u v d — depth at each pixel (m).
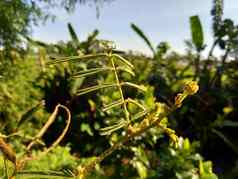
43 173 0.68
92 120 4.80
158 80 6.47
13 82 5.20
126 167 3.96
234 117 6.39
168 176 3.45
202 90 6.44
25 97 5.39
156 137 4.20
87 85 4.76
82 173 0.69
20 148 3.03
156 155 4.14
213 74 7.50
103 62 4.57
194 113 6.32
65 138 5.04
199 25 6.72
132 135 0.68
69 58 0.71
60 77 5.24
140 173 3.78
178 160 3.45
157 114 0.67
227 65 6.89
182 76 6.80
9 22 4.98
